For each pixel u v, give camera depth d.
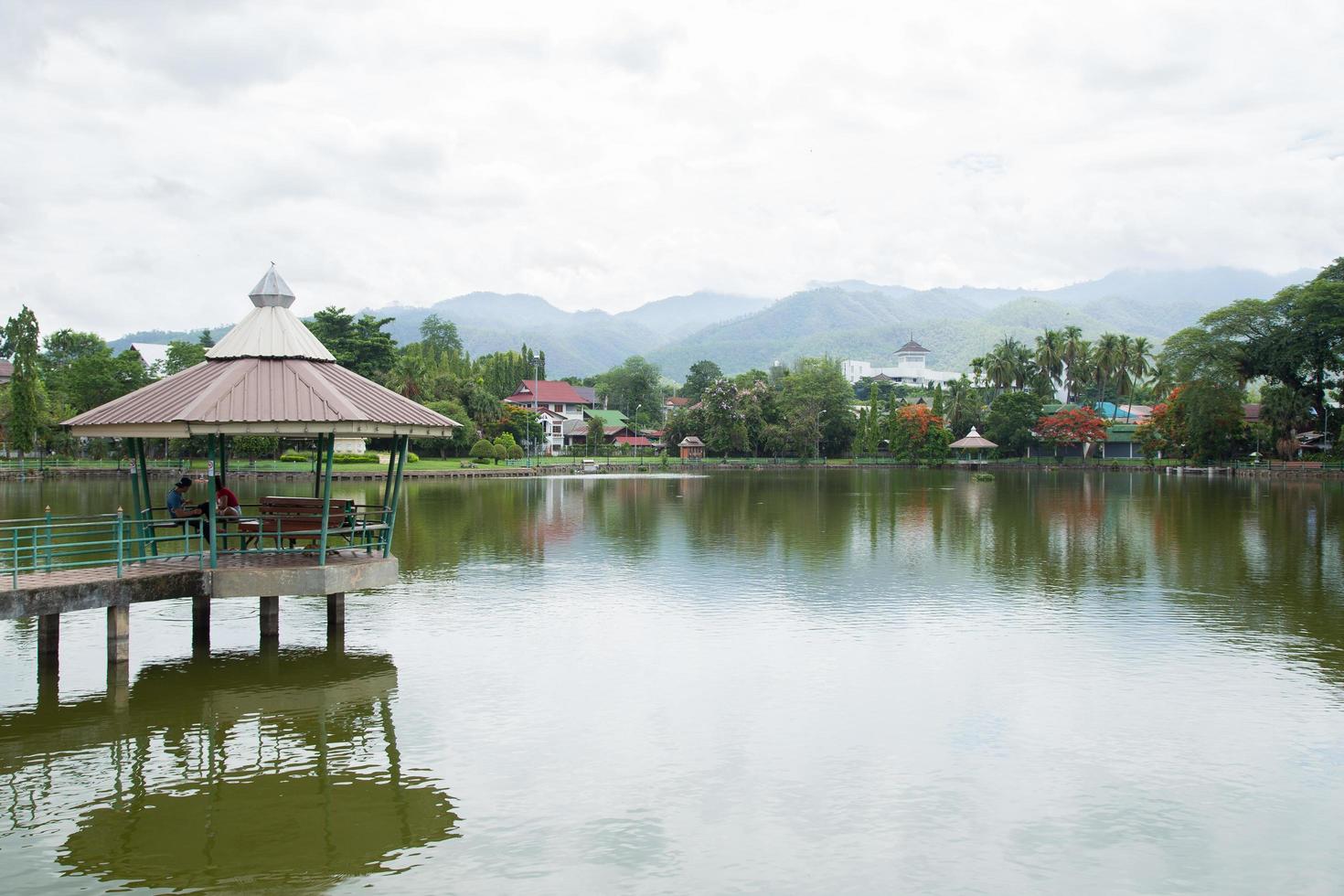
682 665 20.89
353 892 11.37
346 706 18.06
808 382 146.88
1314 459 106.31
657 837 12.70
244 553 22.16
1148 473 117.50
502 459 118.31
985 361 158.62
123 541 20.70
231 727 16.92
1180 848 12.50
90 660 21.06
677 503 65.12
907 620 25.38
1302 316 99.00
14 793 14.20
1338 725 16.98
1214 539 43.09
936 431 134.50
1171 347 108.88
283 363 21.80
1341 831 12.96
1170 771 14.96
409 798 13.94
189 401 20.52
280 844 12.58
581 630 24.17
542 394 165.75
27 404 84.56
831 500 68.19
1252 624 24.81
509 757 15.50
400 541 42.25
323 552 20.98
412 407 23.11
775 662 21.11
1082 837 12.75
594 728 16.81
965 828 12.99
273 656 21.48
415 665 20.88
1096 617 25.73
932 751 15.77
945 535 45.06
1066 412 133.38
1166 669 20.50
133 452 22.98
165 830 12.99
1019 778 14.66
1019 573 33.31
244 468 92.38
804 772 14.88
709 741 16.16
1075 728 16.86
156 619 25.39
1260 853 12.36
